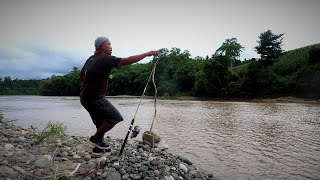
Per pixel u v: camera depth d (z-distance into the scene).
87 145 7.44
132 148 7.36
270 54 77.38
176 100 64.25
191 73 88.00
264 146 13.03
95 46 5.14
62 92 144.50
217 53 83.62
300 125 20.22
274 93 66.50
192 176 6.55
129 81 112.31
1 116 10.87
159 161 6.07
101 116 5.07
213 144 13.37
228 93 73.44
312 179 8.39
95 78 4.86
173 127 18.95
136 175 5.42
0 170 4.96
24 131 8.90
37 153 6.43
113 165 5.64
